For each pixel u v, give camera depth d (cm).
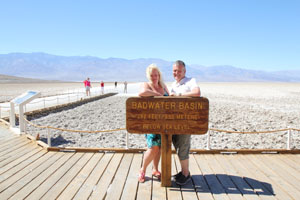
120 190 370
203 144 807
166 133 364
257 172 439
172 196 355
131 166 462
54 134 902
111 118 1284
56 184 388
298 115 1488
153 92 365
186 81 394
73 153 538
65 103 1655
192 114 359
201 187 383
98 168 452
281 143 848
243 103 2170
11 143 634
